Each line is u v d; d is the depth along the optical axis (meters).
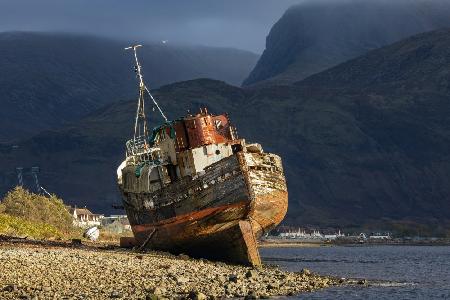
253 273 44.59
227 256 55.94
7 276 36.25
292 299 36.75
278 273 49.91
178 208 56.44
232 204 53.41
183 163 57.53
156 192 58.38
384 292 45.28
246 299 34.59
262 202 54.47
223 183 53.59
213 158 56.91
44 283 34.59
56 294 31.28
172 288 36.16
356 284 49.53
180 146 57.81
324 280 49.47
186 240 57.12
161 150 59.47
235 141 58.38
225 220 54.25
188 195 55.47
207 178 54.25
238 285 39.16
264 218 56.53
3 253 46.94
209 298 33.75
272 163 56.19
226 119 60.94
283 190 57.44
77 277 37.28
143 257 51.50
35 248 54.97
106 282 36.19
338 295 41.03
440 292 47.19
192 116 58.06
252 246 54.44
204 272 43.88
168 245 59.25
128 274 39.97
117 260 47.16
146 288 34.91
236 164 53.25
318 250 169.62
